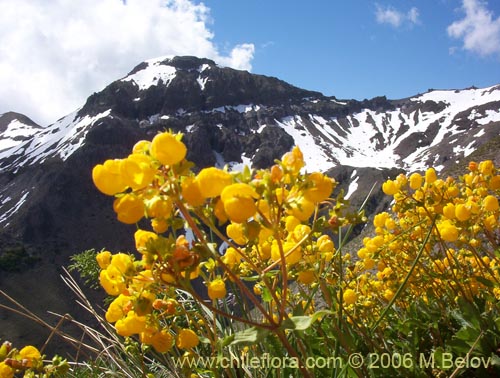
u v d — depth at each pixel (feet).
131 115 627.87
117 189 6.09
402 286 10.03
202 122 619.67
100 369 14.06
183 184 5.97
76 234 384.06
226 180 6.07
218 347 6.50
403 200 12.48
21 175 470.80
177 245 6.27
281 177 6.23
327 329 10.93
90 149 477.36
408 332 11.63
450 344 10.05
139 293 7.00
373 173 445.78
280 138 627.87
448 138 600.80
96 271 16.96
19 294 272.10
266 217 6.77
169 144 5.74
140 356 10.94
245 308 10.66
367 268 13.93
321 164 571.28
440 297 13.84
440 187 12.25
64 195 417.90
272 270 8.34
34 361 8.84
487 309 12.58
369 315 12.73
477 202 12.44
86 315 265.95
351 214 6.93
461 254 14.16
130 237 398.62
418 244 13.55
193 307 12.10
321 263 9.07
